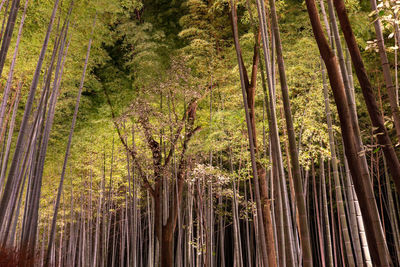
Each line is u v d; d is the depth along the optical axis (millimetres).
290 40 8250
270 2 3354
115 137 10430
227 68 8883
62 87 8570
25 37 7070
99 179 11484
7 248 2826
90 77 9805
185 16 9258
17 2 4074
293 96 8297
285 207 3361
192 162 8828
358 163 2748
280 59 3193
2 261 2672
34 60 7160
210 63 8547
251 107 7191
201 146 8156
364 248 4316
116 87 10266
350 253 4578
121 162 10148
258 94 7938
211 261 8555
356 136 2941
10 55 6934
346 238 4645
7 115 7473
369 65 8016
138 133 9148
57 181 11219
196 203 10336
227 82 8898
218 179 8250
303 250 2762
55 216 5090
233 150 8211
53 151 10180
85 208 12734
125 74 10539
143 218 16109
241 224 15742
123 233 11883
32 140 5605
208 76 8914
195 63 9398
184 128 9117
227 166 11047
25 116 4160
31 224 4625
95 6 7172
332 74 2902
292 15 8250
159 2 10812
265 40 3893
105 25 9305
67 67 8266
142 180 9914
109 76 10453
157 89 8562
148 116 8695
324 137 7586
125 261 17922
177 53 9453
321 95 7535
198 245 8695
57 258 12742
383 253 2562
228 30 9078
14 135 8727
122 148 9953
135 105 8648
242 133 7773
